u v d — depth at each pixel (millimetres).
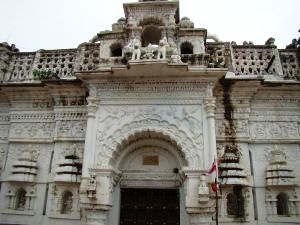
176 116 12328
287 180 11594
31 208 12609
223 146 12672
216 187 10391
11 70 15508
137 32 14227
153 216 12281
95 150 12086
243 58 14617
